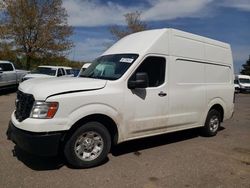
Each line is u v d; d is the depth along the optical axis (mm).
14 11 30141
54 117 4641
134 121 5629
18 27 30547
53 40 31844
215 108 7867
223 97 7945
